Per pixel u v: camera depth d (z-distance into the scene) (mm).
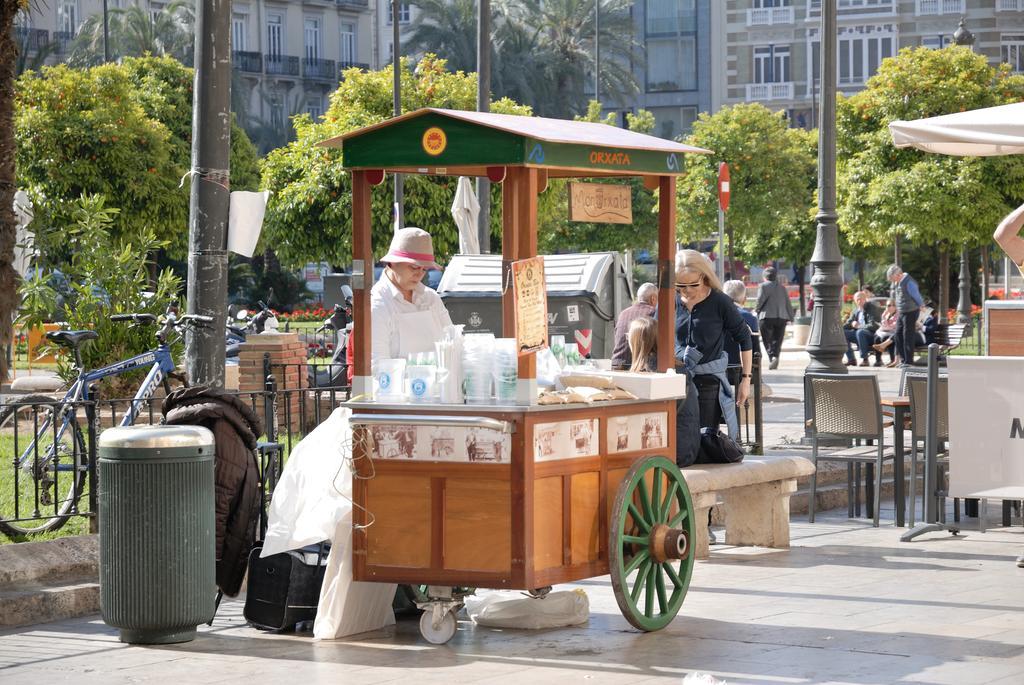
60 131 34031
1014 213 9812
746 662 6496
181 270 44500
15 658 6656
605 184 7441
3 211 9094
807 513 11695
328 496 7164
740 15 77625
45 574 7926
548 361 7320
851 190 32562
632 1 66375
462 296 15594
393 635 7227
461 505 6754
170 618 6887
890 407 11375
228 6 8953
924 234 31812
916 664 6410
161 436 6855
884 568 9062
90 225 16188
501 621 7359
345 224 29750
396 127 6852
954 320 38281
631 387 7379
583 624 7477
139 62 42875
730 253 41656
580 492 6980
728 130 40844
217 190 8945
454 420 6602
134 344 15570
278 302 50781
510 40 59344
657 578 7312
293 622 7293
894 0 72312
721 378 10148
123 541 6859
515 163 6531
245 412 7637
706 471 9312
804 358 31516
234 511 7527
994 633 7078
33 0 9406
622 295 15984
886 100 32438
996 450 9297
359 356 7117
